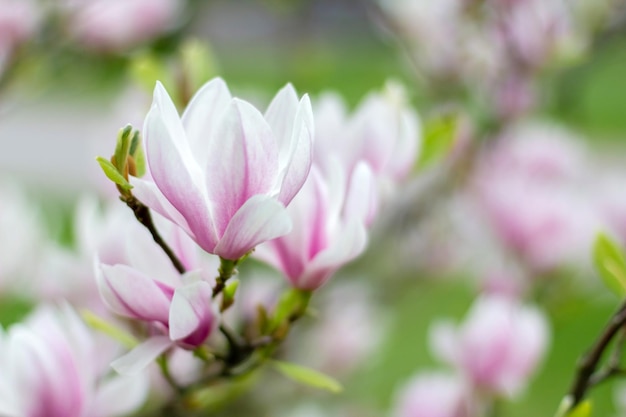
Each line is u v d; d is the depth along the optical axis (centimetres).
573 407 133
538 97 229
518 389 165
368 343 221
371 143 137
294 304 131
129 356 125
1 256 164
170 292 126
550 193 209
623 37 235
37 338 131
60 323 134
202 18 253
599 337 132
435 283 237
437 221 220
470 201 212
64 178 682
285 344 187
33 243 166
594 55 233
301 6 264
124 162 122
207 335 126
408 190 204
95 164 172
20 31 192
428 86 234
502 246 206
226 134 120
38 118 832
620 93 764
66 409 132
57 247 153
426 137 152
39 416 131
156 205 122
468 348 166
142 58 155
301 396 201
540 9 213
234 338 129
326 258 128
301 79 268
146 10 212
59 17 200
